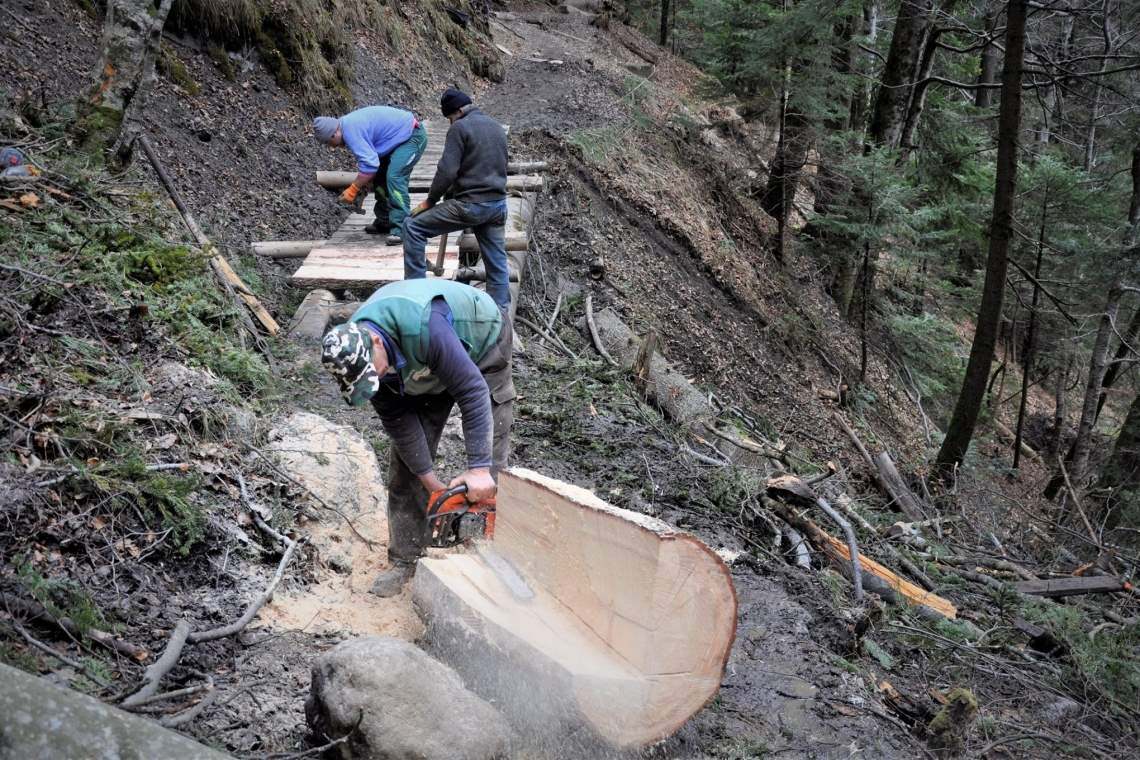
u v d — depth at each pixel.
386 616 3.49
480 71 17.97
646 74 22.52
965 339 19.03
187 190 7.55
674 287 11.94
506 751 2.59
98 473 3.44
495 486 3.37
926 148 16.39
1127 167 15.84
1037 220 14.81
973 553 7.99
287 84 10.45
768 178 16.64
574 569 2.94
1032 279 12.68
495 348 3.63
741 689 3.69
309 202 9.20
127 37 6.34
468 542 3.59
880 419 13.70
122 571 3.17
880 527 7.46
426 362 3.19
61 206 5.36
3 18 7.21
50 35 7.56
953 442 10.68
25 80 6.80
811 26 13.47
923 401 16.44
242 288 6.24
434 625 3.14
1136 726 5.02
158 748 1.94
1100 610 7.16
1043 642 5.90
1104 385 18.78
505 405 3.77
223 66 9.55
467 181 6.38
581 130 14.21
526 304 9.20
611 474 5.82
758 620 4.34
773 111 14.88
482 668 2.91
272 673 3.01
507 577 3.14
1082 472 14.88
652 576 2.56
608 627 2.78
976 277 17.25
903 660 4.97
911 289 17.09
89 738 1.88
